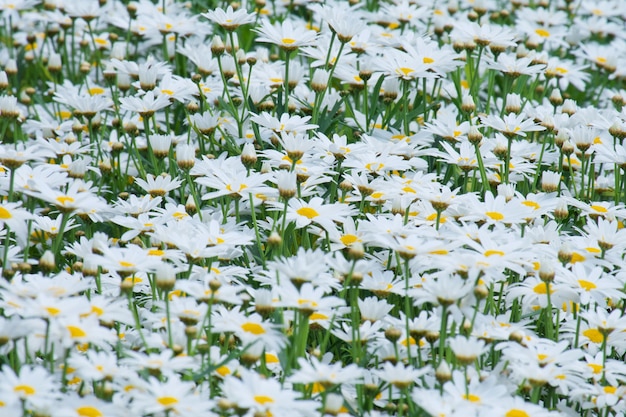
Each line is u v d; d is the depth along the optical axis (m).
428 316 6.32
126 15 11.71
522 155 7.71
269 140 8.07
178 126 9.23
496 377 5.30
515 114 8.01
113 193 8.04
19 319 4.99
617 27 11.85
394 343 5.25
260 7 10.19
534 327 5.94
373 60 8.02
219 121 8.45
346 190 6.94
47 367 5.10
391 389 5.28
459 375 4.77
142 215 6.27
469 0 12.44
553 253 5.85
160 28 9.76
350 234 6.23
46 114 9.84
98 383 5.14
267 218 6.84
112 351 5.55
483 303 6.18
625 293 6.03
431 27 11.79
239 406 4.44
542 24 11.80
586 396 5.48
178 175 7.97
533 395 5.15
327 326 5.52
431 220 6.53
